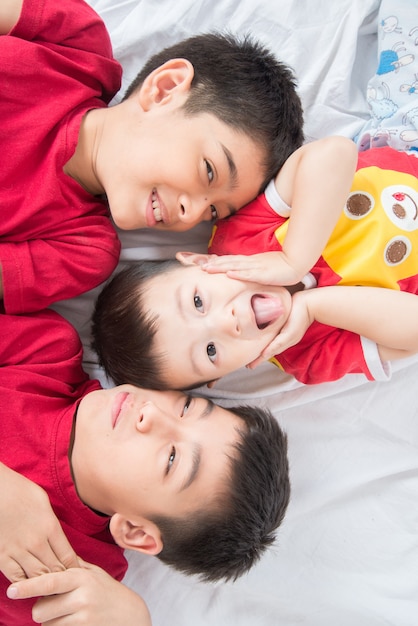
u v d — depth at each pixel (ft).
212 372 3.00
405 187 3.37
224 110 3.01
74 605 2.63
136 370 3.07
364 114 3.86
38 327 3.15
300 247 3.05
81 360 3.34
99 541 3.11
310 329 3.32
